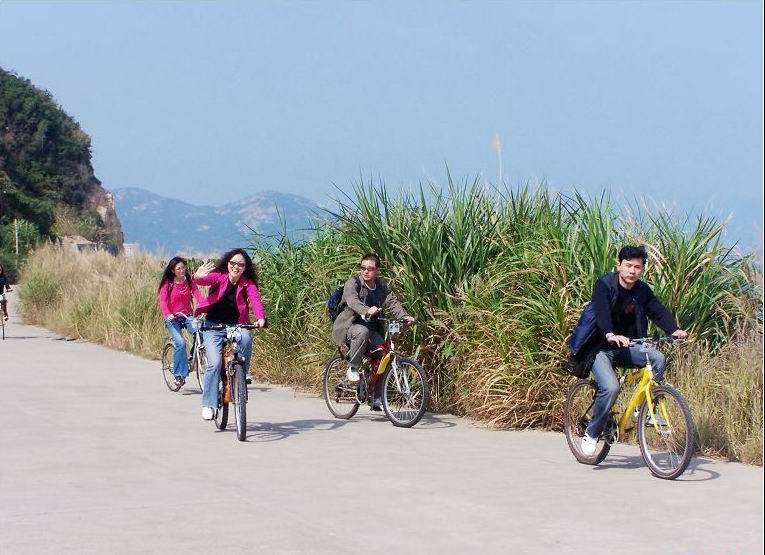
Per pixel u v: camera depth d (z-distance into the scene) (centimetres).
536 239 1279
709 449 1018
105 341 2275
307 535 711
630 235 1242
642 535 716
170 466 957
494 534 717
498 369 1178
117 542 691
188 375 1566
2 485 870
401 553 670
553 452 1038
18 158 9356
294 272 1631
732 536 712
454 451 1043
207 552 668
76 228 8300
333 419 1272
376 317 1253
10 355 2039
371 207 1420
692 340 1166
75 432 1148
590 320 956
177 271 1513
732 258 1237
